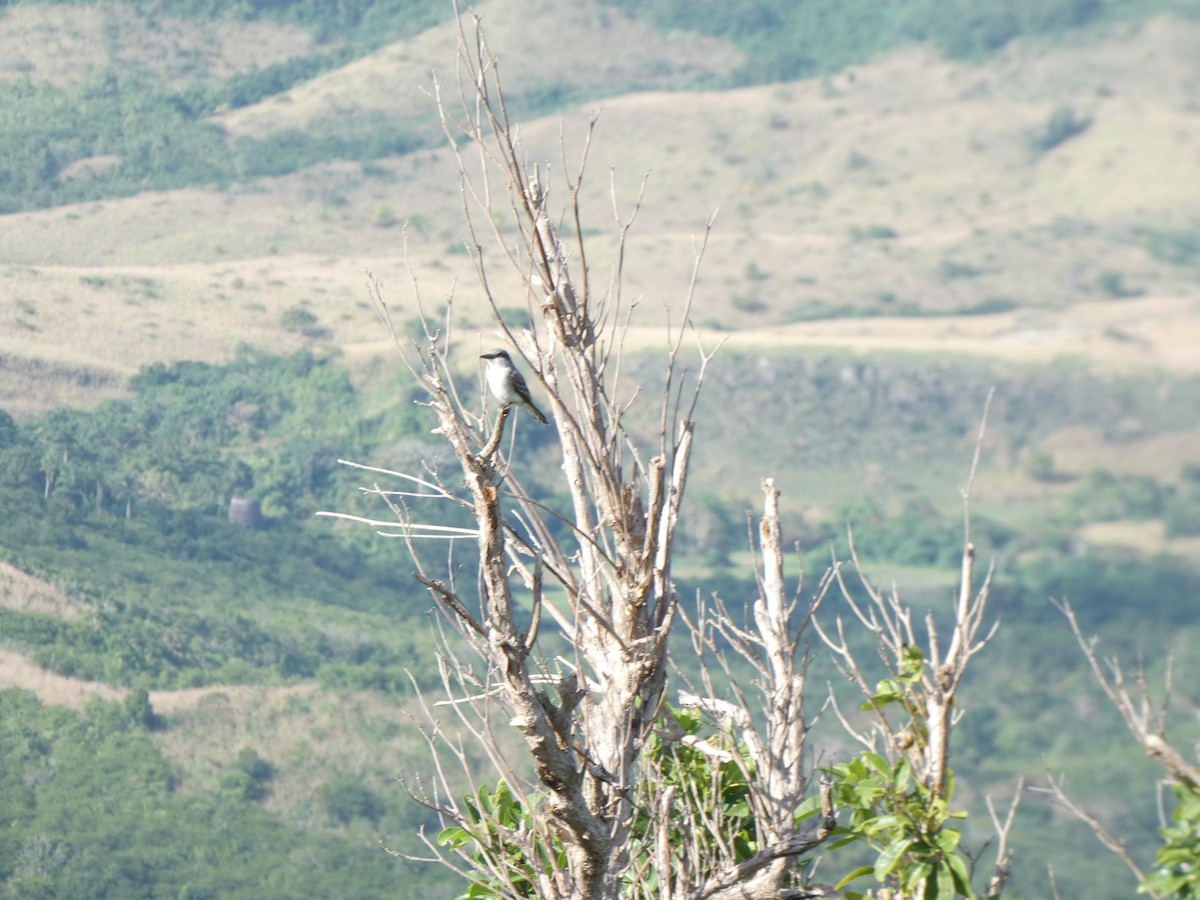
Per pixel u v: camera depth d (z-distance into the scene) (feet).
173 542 444.14
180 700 325.42
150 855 256.32
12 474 445.37
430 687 366.22
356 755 318.65
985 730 410.52
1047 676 465.88
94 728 305.12
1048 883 293.84
